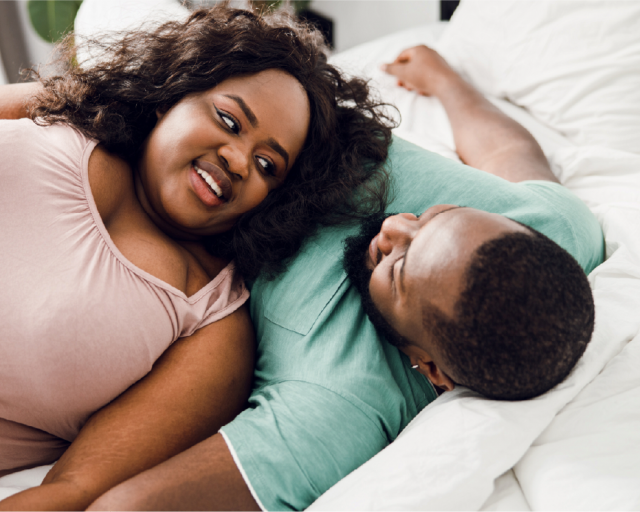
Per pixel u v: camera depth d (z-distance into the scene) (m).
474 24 1.29
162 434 0.63
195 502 0.55
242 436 0.60
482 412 0.58
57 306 0.61
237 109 0.71
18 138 0.67
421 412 0.65
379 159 0.89
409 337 0.63
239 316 0.77
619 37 1.06
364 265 0.71
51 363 0.61
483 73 1.28
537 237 0.58
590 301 0.57
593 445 0.55
